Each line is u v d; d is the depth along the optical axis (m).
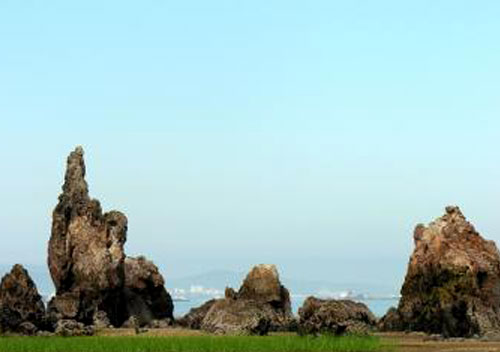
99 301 106.75
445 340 93.00
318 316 89.81
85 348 70.12
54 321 100.56
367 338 79.75
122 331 98.19
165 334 94.62
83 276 107.31
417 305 106.75
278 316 110.56
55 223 109.62
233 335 90.12
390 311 110.06
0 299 95.56
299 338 77.94
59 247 108.75
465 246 108.69
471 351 76.69
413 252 111.69
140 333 96.38
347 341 74.88
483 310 101.75
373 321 107.62
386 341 87.81
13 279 96.50
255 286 115.00
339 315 89.62
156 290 116.94
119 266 110.00
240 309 97.94
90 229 109.69
